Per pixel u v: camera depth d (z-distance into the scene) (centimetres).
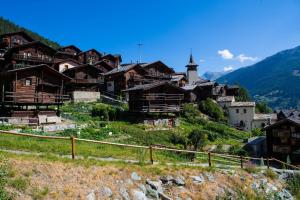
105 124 4562
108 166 1998
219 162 3391
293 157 4797
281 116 7575
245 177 2697
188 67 11888
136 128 4972
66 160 1894
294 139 4816
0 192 1366
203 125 6869
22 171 1620
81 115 5206
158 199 1958
